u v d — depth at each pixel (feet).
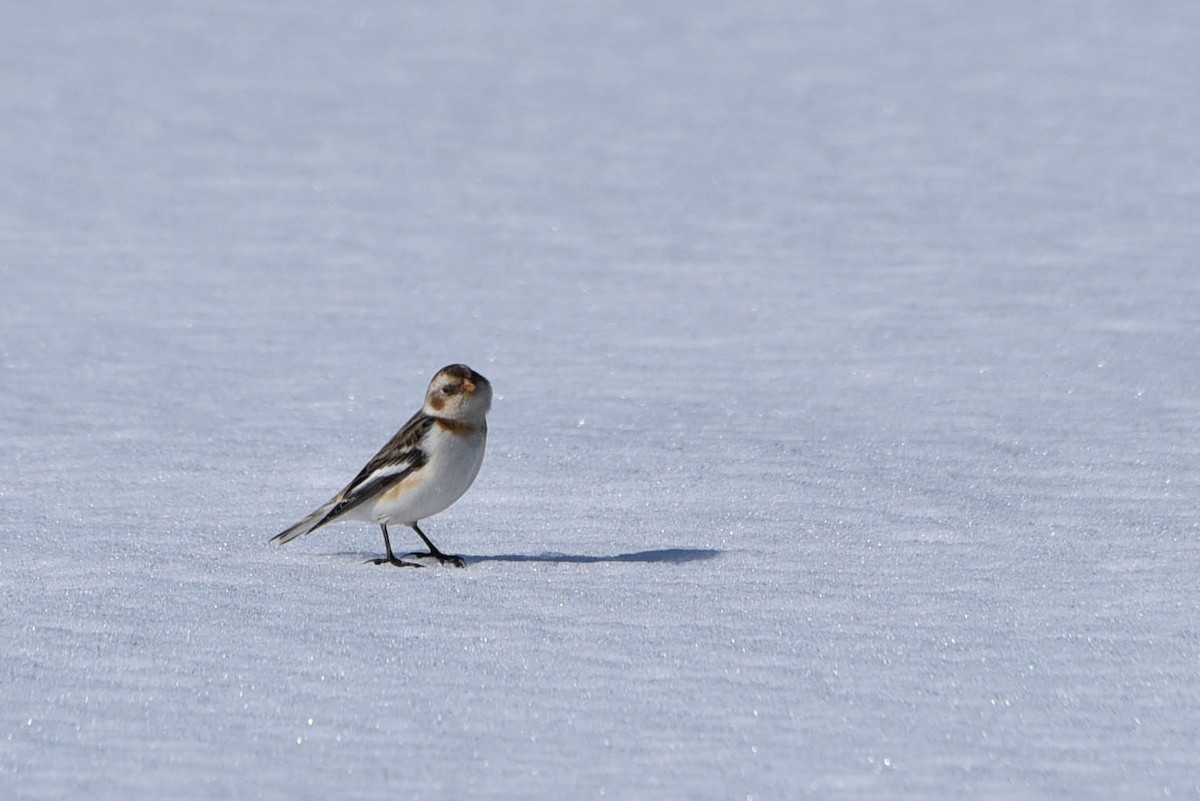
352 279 65.62
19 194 84.64
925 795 18.04
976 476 36.04
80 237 74.18
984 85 118.01
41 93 118.52
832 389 46.55
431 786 18.25
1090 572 27.58
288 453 39.29
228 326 56.95
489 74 127.95
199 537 30.89
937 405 44.24
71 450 39.42
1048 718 20.30
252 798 17.93
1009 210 77.25
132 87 121.90
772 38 145.28
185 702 20.90
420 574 27.73
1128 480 35.47
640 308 59.31
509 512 33.24
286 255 70.49
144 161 94.53
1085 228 72.54
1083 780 18.42
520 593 26.22
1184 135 96.84
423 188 86.38
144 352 52.65
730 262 67.41
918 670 22.17
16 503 33.83
